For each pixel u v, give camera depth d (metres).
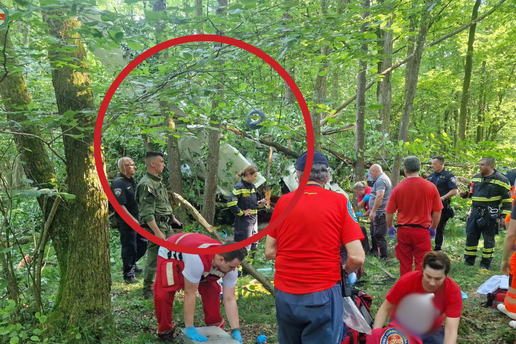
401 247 4.86
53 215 3.87
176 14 3.14
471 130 20.31
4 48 2.77
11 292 3.84
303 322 2.45
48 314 3.82
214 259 3.32
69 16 2.65
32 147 3.83
